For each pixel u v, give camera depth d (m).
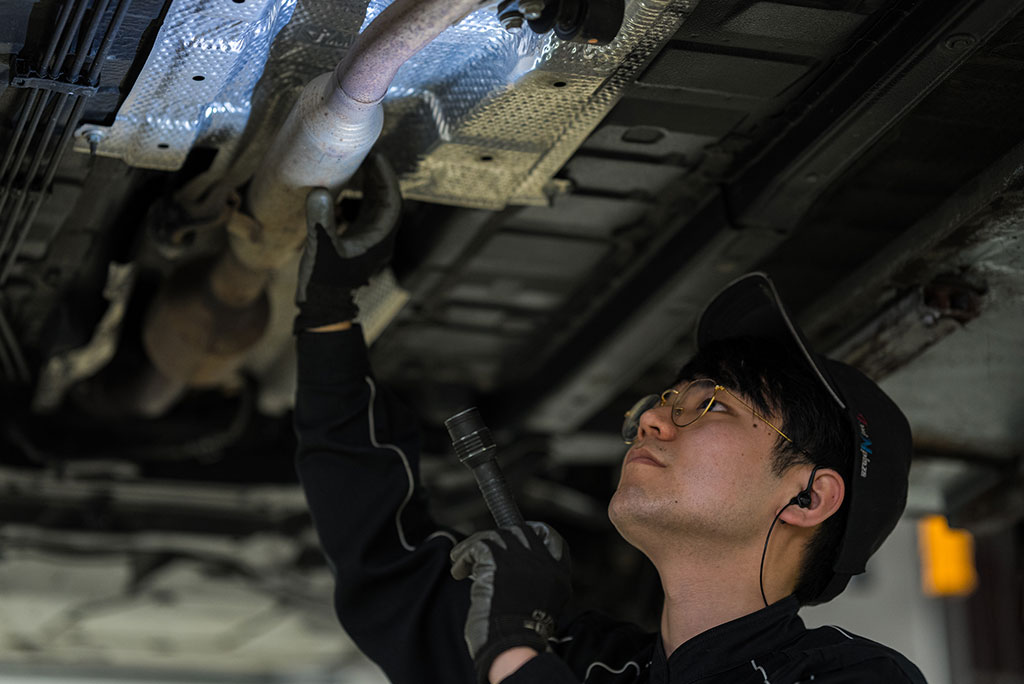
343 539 1.96
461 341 2.94
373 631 1.94
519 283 2.63
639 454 1.75
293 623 4.51
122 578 3.88
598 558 3.72
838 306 2.27
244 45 1.73
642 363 2.77
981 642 6.16
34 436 3.27
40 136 1.88
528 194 2.12
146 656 4.93
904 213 2.18
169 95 1.81
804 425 1.75
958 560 6.19
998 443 2.64
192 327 2.55
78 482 3.38
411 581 1.95
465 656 1.88
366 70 1.62
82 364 2.79
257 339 2.60
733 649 1.67
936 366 2.32
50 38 1.64
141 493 3.48
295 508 3.65
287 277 2.49
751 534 1.71
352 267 1.90
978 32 1.67
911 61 1.73
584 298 2.69
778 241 2.23
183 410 3.38
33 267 2.42
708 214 2.26
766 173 2.08
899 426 1.81
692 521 1.69
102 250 2.44
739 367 1.79
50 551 3.56
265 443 3.52
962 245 2.02
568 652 1.91
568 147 1.95
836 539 1.78
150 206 2.29
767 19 1.73
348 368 1.98
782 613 1.69
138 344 2.92
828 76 1.86
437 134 1.94
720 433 1.72
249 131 1.95
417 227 2.45
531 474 3.22
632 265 2.52
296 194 1.92
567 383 2.90
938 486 2.86
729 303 1.98
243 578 3.92
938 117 1.90
